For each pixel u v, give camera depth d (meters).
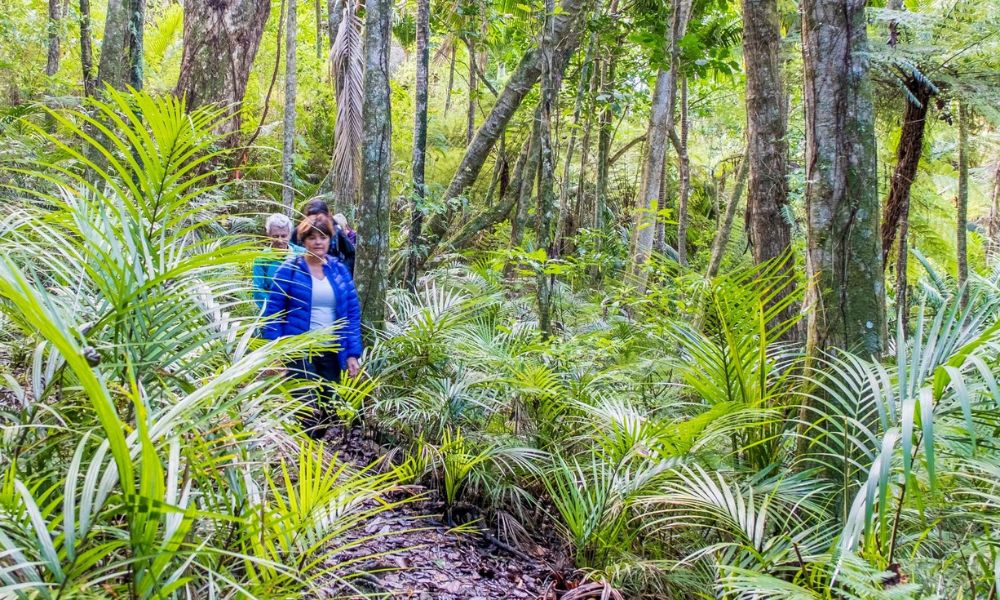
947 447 2.52
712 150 16.06
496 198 12.29
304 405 2.27
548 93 5.36
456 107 14.55
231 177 6.81
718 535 3.32
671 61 7.79
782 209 5.44
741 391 3.53
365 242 5.11
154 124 2.00
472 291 6.64
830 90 3.22
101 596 1.36
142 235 2.12
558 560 3.43
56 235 1.97
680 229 8.37
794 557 2.65
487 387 4.44
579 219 10.17
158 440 1.64
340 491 2.04
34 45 9.66
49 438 1.76
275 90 12.35
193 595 1.66
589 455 4.25
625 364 4.89
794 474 3.30
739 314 3.41
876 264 3.22
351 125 8.23
